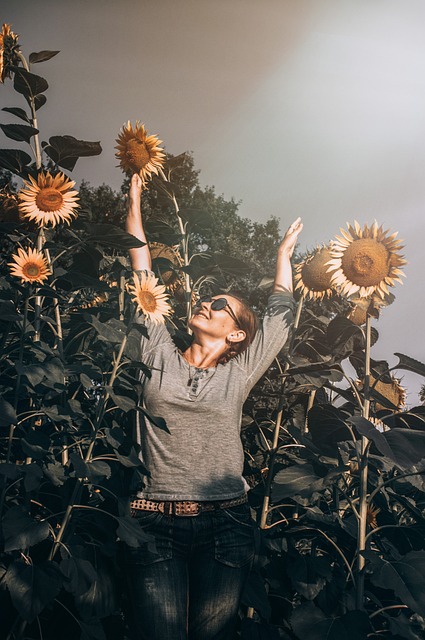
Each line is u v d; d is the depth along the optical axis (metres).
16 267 2.61
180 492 2.42
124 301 3.06
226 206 23.00
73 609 2.52
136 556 2.35
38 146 2.94
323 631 2.44
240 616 2.91
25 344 2.60
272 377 3.70
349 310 3.38
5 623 2.38
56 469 2.60
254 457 3.49
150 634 2.29
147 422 2.53
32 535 2.19
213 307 2.71
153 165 3.13
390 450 2.43
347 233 2.96
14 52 3.10
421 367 2.88
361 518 2.72
